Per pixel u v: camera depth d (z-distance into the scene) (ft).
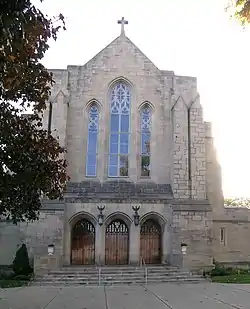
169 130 106.73
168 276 86.43
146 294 64.95
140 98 107.55
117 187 101.55
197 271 91.66
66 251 96.07
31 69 40.75
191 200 99.14
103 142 104.01
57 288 74.23
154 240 100.83
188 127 103.76
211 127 116.57
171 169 103.09
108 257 98.48
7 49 30.96
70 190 99.25
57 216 94.22
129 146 105.29
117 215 99.04
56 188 47.73
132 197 99.66
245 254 109.40
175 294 64.64
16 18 28.84
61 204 94.94
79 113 105.29
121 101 107.96
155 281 83.66
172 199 99.91
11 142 44.11
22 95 43.88
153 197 100.48
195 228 97.25
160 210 100.12
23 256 89.61
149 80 108.78
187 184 100.22
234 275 92.17
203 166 101.81
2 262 94.73
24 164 44.68
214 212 110.52
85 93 106.42
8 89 38.50
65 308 51.57
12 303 55.88
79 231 99.35
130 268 90.63
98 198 98.73
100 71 107.96
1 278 86.38
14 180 44.14
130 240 98.17
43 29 33.30
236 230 110.52
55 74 105.81
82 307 52.42
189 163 101.60
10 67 33.88
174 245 96.17
